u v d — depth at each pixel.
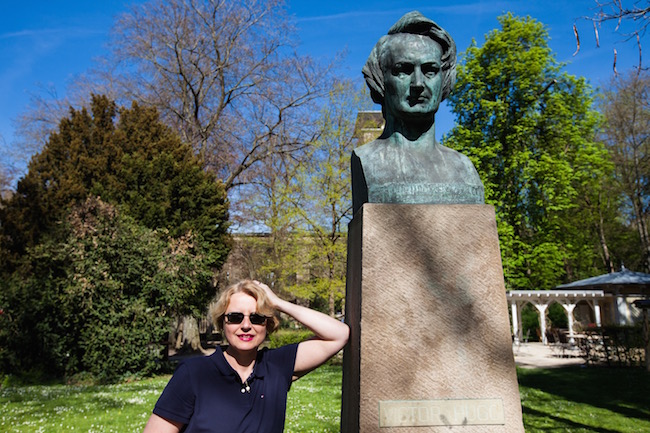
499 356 2.87
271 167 22.06
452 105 23.33
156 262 12.62
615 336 13.57
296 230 17.89
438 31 3.49
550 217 22.53
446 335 2.87
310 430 6.59
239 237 24.38
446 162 3.40
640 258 29.98
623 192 26.55
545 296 19.67
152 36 20.73
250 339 2.38
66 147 14.84
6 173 24.69
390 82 3.40
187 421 2.27
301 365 2.60
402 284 2.92
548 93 21.98
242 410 2.27
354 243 3.28
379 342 2.83
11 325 11.81
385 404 2.75
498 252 3.01
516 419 2.79
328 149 17.78
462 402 2.78
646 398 9.20
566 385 10.82
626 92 21.55
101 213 12.30
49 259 12.51
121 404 8.26
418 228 3.00
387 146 3.46
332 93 18.45
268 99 21.61
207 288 15.44
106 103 15.77
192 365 2.34
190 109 22.05
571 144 22.47
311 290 16.80
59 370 12.21
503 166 21.89
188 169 15.21
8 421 6.95
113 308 12.19
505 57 22.19
